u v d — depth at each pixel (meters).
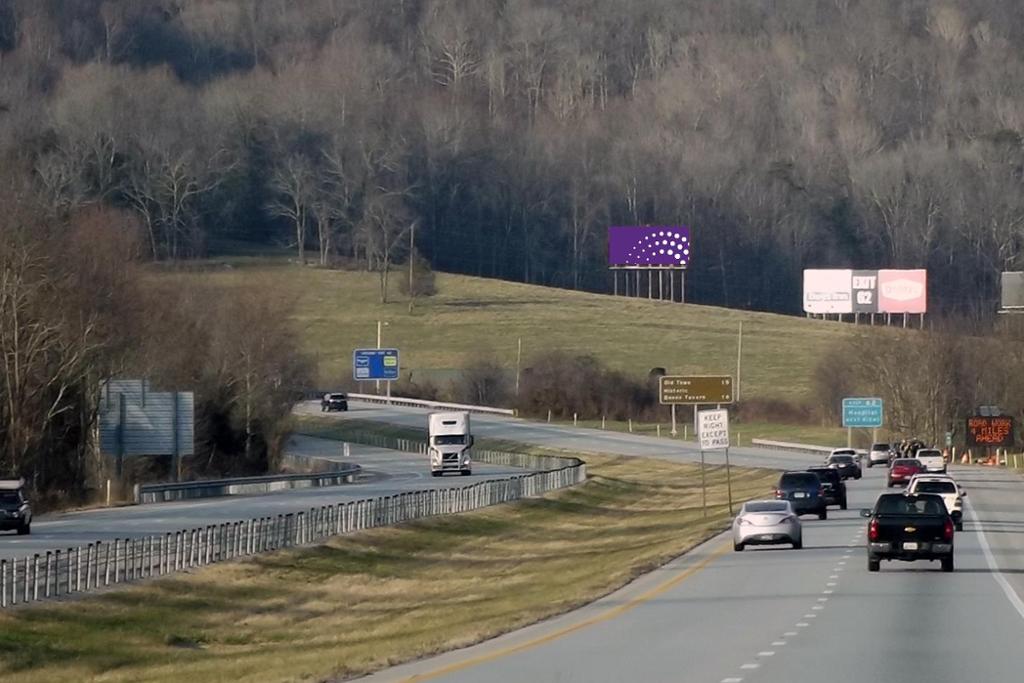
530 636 96.00
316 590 156.88
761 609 109.62
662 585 132.62
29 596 124.38
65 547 165.25
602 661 81.25
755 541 170.12
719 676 74.06
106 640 116.19
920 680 72.12
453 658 85.44
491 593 149.38
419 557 191.12
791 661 79.75
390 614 136.25
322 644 112.81
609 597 123.94
